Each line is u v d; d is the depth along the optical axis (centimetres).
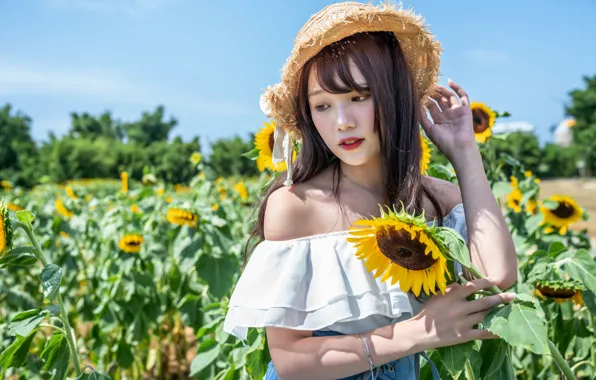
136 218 386
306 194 146
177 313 413
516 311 118
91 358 406
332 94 136
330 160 151
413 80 147
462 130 148
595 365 238
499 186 270
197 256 316
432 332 122
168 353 424
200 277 318
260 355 203
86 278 450
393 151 139
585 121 4022
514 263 132
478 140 259
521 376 292
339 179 146
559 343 244
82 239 441
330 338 130
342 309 129
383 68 136
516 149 2903
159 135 6278
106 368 386
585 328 243
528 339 112
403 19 138
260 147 210
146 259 385
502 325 116
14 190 770
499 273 130
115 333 402
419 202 143
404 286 116
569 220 302
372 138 138
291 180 147
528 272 236
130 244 349
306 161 148
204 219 321
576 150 3506
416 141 141
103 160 4169
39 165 4059
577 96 4059
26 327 164
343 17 134
